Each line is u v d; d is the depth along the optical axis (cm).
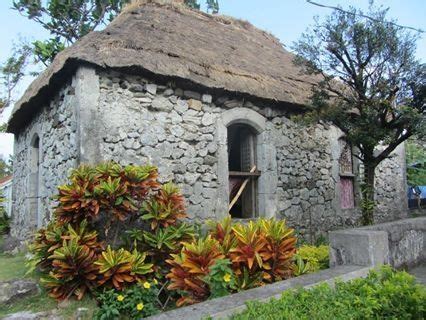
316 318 235
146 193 488
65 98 573
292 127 729
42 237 460
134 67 532
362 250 371
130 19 662
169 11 795
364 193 623
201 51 671
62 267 405
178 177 576
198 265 371
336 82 670
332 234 396
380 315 258
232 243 410
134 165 537
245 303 259
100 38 550
